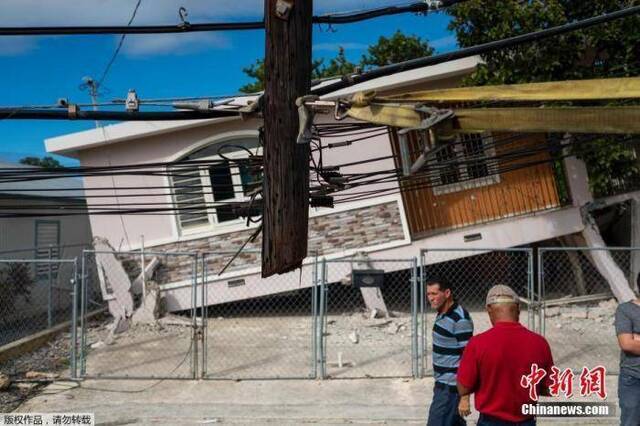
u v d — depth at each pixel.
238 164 6.23
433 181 10.39
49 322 11.49
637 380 4.92
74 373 8.61
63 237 16.45
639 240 11.49
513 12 9.80
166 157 12.26
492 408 4.14
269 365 9.09
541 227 11.51
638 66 9.72
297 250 3.98
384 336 10.37
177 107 5.21
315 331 8.51
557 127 2.73
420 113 3.14
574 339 9.75
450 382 5.12
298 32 3.94
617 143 9.76
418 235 11.90
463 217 11.90
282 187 3.95
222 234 12.16
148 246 12.33
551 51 9.76
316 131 5.72
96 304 12.98
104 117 5.10
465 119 2.96
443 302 5.25
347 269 11.70
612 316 10.76
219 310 12.61
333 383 8.24
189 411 7.31
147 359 9.58
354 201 11.82
